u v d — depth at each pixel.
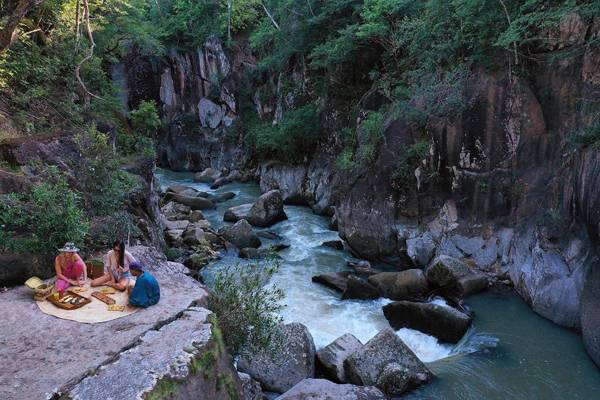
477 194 13.01
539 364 8.63
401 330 10.24
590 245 9.91
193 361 5.13
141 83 33.28
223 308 7.11
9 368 4.83
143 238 10.24
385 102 18.75
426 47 16.05
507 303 11.24
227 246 15.33
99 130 14.20
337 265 14.38
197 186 27.48
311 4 22.86
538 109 11.97
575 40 11.59
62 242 7.39
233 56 31.84
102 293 6.60
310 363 8.49
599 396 7.70
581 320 9.36
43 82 13.66
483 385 8.06
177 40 33.56
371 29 18.25
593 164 9.81
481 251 12.73
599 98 10.54
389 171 14.91
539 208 11.66
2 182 8.43
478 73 13.31
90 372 4.79
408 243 14.16
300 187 23.34
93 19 17.56
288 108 26.25
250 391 7.28
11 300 6.36
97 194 9.44
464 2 13.14
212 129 32.97
